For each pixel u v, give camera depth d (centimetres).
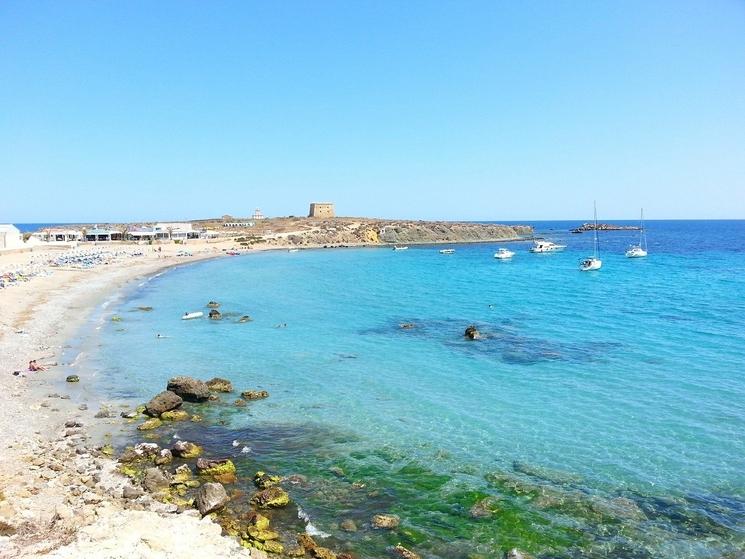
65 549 1291
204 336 4394
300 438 2317
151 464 2033
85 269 8656
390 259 12862
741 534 1590
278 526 1625
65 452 2061
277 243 16912
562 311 5312
